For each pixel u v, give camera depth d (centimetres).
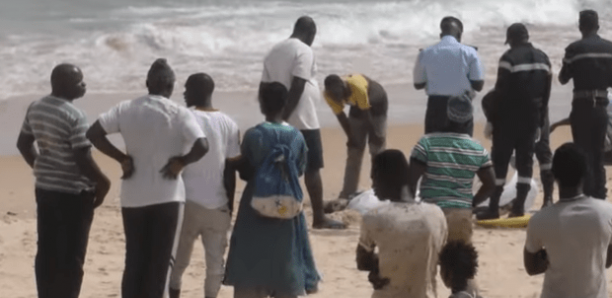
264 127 1070
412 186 1054
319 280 1109
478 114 2420
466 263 1047
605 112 1554
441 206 1046
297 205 1050
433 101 1546
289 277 1062
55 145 1043
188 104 1134
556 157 866
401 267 893
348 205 1664
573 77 1560
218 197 1114
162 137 1029
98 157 2061
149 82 1049
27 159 1087
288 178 1052
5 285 1321
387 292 901
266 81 1495
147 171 1034
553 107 2511
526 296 1270
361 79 1661
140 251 1043
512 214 1608
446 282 1057
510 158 1579
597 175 1562
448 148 1054
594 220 850
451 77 1535
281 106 1080
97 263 1412
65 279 1066
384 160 909
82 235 1070
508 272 1365
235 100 2686
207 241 1129
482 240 1512
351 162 1689
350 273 1364
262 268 1059
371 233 896
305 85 1493
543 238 865
